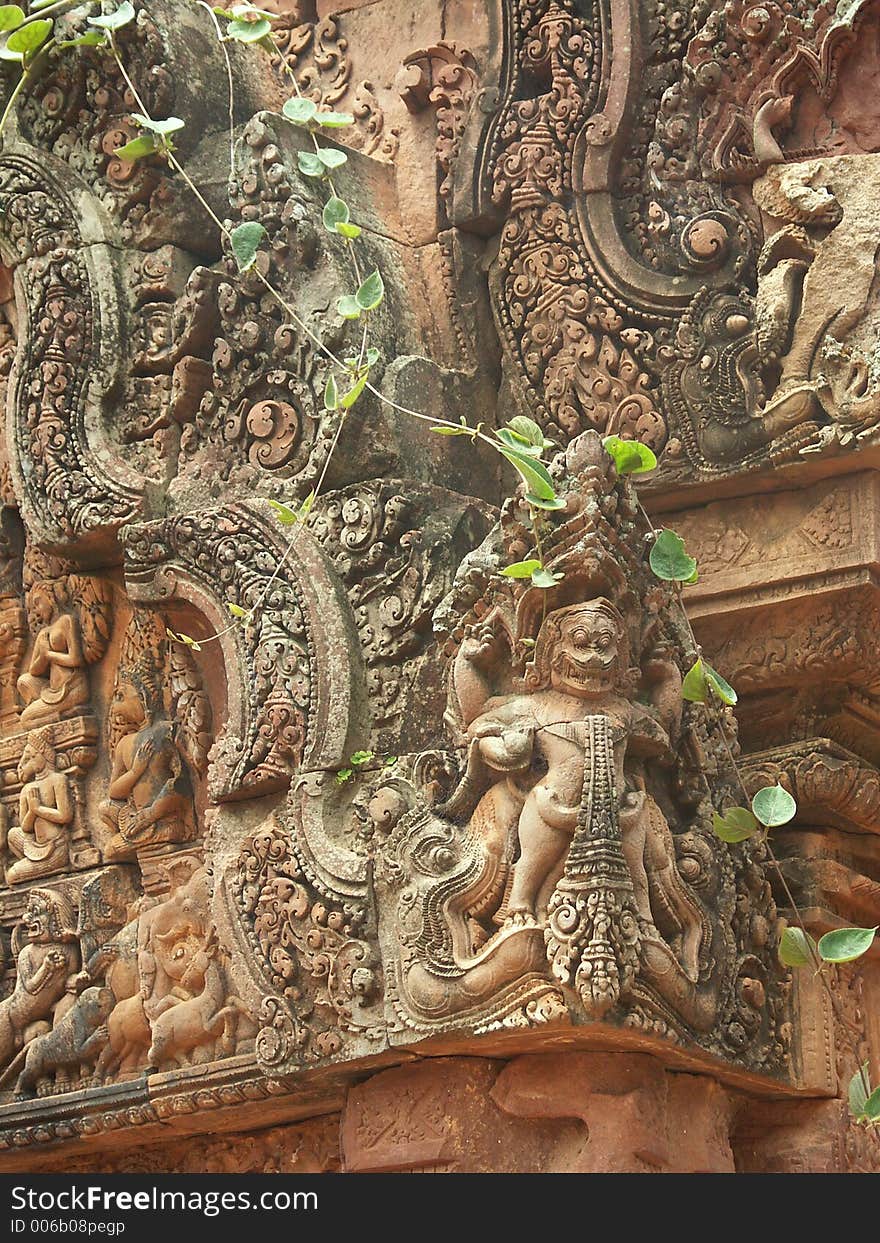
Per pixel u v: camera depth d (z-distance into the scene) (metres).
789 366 4.27
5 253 4.79
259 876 4.18
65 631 4.93
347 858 4.07
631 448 3.91
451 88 4.79
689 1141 4.02
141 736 4.73
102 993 4.66
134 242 4.72
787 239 4.30
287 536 4.32
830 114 4.39
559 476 3.90
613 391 4.48
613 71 4.58
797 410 4.23
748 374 4.33
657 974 3.79
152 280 4.68
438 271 4.73
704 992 3.93
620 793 3.81
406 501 4.30
